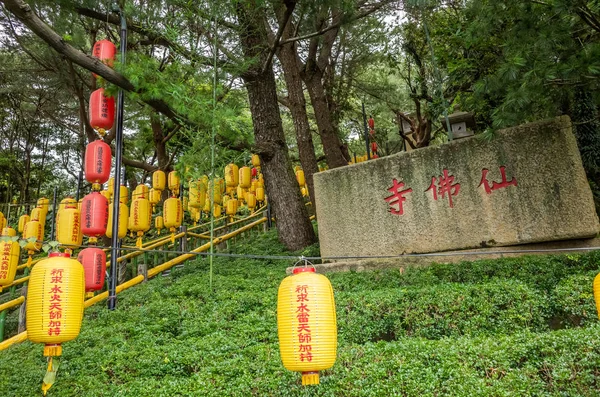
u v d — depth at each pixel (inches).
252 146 390.0
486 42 306.7
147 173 700.7
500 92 226.7
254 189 599.2
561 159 266.7
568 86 221.0
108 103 277.4
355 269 307.6
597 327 159.5
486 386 135.3
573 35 219.0
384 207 316.5
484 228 280.4
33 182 813.9
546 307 189.8
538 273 224.4
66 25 292.4
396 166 317.7
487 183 284.7
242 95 529.0
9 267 310.0
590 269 219.9
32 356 220.8
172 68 311.1
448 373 144.2
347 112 713.6
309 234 423.2
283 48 486.9
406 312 205.0
